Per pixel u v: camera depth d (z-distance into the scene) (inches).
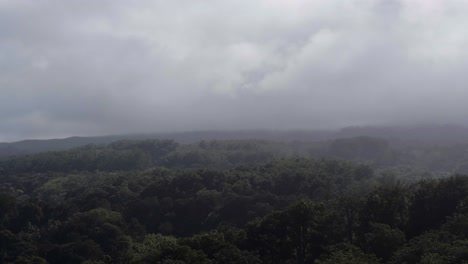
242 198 4116.6
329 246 2470.5
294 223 2704.2
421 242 2089.1
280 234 2716.5
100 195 4677.7
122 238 3553.2
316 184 4458.7
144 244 3454.7
